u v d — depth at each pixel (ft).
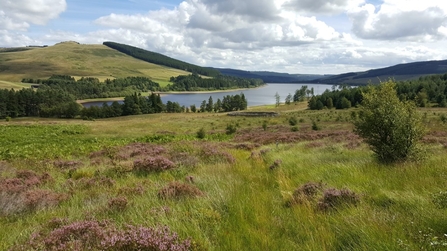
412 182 19.97
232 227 14.25
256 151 54.54
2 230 15.49
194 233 13.07
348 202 17.39
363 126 33.55
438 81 442.91
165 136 106.22
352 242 11.96
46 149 77.71
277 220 15.62
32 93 481.05
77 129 161.79
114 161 40.09
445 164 24.61
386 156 31.58
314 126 140.36
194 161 38.73
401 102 32.78
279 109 462.19
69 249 11.34
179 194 20.68
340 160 35.81
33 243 12.35
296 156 42.70
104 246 11.28
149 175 31.83
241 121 241.35
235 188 21.97
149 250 11.18
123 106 451.53
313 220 15.21
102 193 22.98
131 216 15.94
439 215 12.94
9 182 28.19
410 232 11.92
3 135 128.06
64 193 24.12
